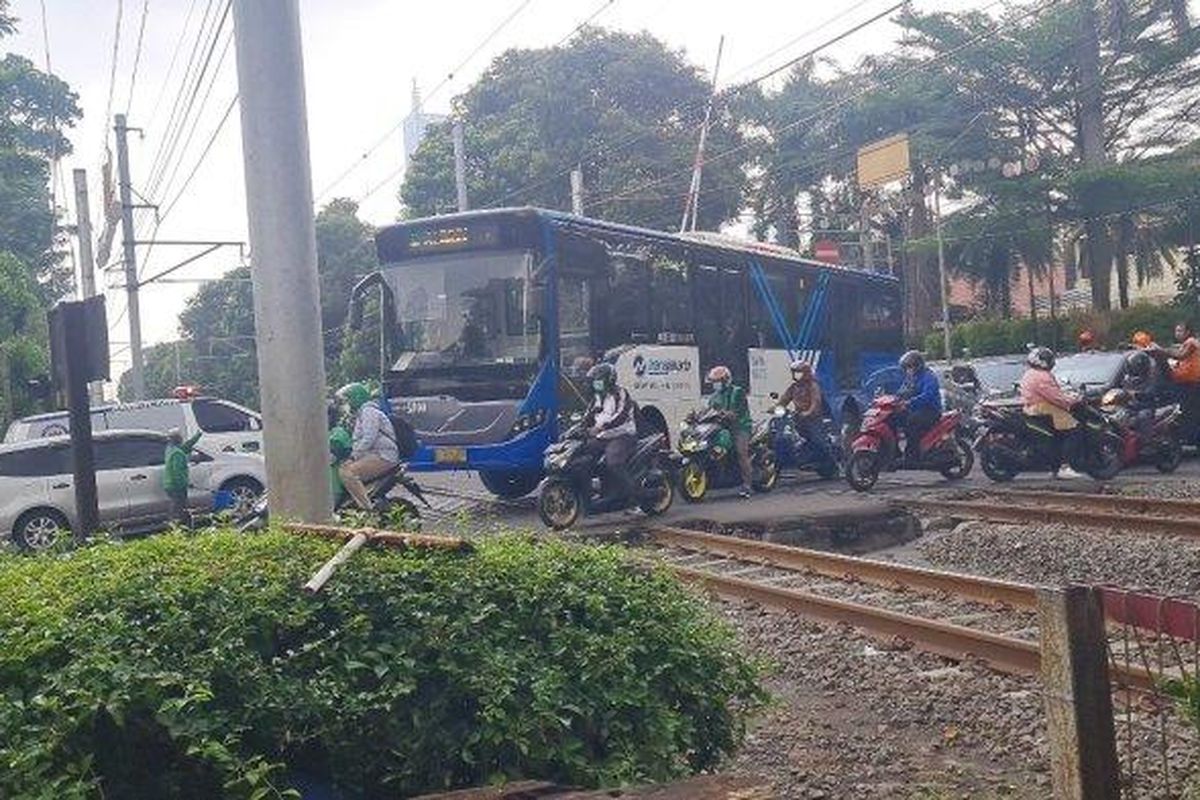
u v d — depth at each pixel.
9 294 32.00
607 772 4.20
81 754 3.64
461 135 33.22
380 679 4.11
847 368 22.75
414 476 23.58
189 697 3.69
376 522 5.69
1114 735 4.15
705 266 18.94
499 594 4.52
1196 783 5.28
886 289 24.55
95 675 3.69
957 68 43.34
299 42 8.41
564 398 15.87
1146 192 39.06
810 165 46.91
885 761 6.11
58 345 8.15
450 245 16.20
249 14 8.29
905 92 44.78
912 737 6.52
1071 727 4.05
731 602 10.04
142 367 31.88
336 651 4.12
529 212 15.89
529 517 16.25
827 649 8.30
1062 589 4.10
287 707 3.94
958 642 7.98
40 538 17.62
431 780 4.12
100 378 8.08
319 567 4.41
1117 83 40.69
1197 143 41.06
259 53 8.28
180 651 3.94
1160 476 18.27
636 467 14.72
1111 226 42.34
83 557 4.71
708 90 41.91
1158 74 39.84
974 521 14.02
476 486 21.44
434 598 4.35
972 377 25.36
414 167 41.16
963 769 5.96
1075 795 4.05
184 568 4.36
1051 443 16.92
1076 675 4.05
